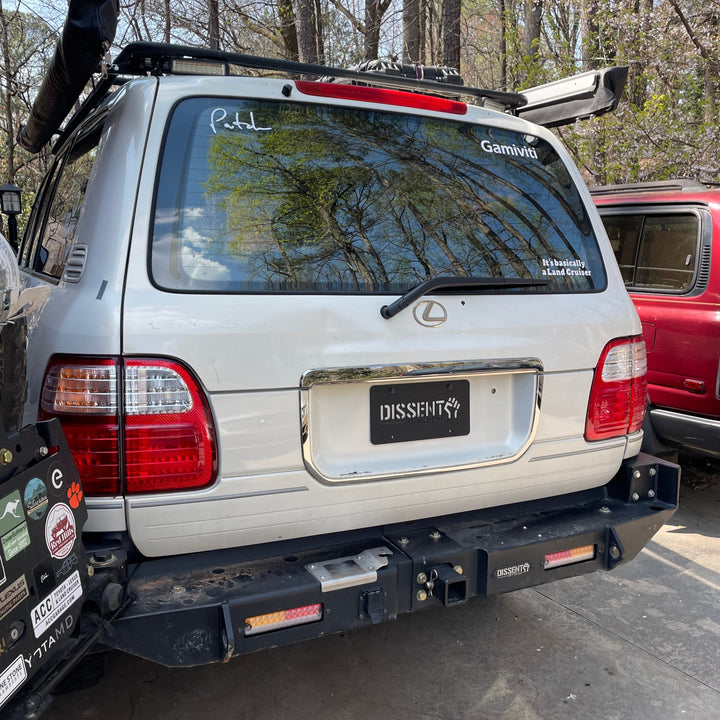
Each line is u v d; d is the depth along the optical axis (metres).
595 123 8.76
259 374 2.03
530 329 2.45
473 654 2.97
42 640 1.65
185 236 2.06
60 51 2.35
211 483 2.02
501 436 2.50
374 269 2.28
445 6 10.59
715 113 9.19
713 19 9.39
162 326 1.94
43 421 1.83
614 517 2.62
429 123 2.58
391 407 2.28
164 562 2.09
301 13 10.19
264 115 2.28
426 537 2.40
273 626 2.03
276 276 2.13
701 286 4.37
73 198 2.75
